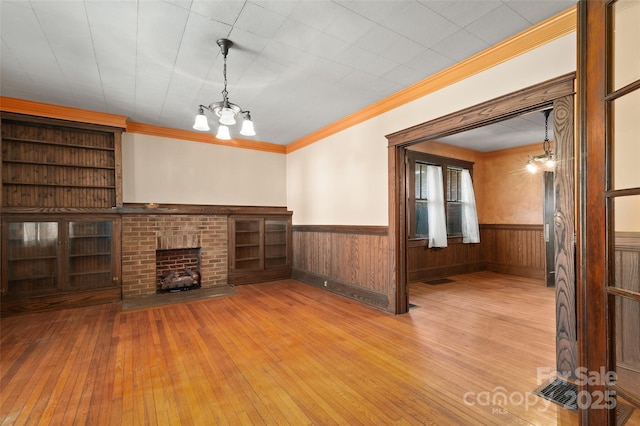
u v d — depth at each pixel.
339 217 4.62
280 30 2.38
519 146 6.00
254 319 3.51
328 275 4.88
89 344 2.82
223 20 2.26
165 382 2.16
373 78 3.21
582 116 1.39
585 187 1.38
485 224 6.55
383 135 3.85
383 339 2.91
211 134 5.27
